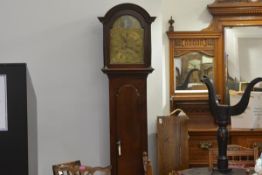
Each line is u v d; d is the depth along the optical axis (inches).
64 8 167.0
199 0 181.2
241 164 133.0
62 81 168.2
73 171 111.1
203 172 114.6
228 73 181.8
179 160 156.5
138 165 156.7
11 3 166.6
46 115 168.2
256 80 107.1
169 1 181.3
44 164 168.6
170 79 181.6
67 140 168.9
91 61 167.8
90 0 166.9
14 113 138.2
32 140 155.5
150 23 154.5
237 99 173.8
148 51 154.8
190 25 181.6
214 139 167.0
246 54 181.0
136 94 156.5
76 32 167.3
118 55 155.3
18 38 167.3
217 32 180.7
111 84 156.0
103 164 168.9
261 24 179.6
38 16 167.2
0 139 138.2
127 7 153.7
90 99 168.4
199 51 181.8
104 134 168.7
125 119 156.7
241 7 178.2
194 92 181.6
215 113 108.0
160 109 168.1
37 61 167.8
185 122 157.4
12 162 138.6
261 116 168.2
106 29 154.2
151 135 167.5
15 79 138.2
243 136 166.9
